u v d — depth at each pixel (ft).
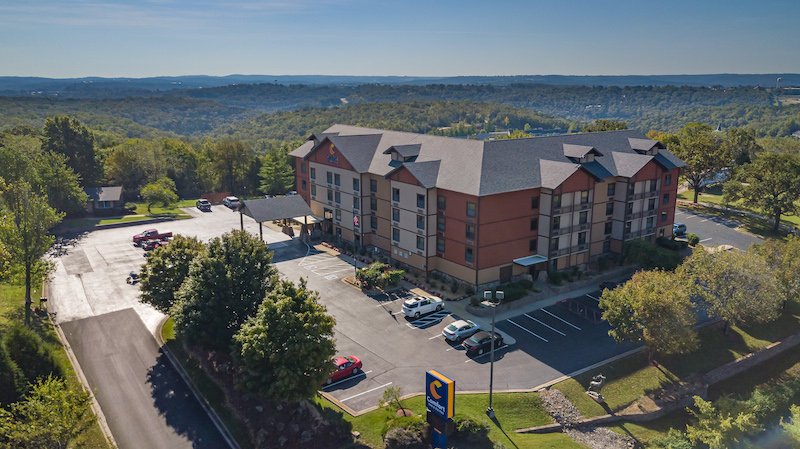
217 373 137.39
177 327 138.00
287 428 116.98
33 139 366.22
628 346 161.48
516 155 207.62
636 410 138.21
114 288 201.05
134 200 379.35
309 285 204.23
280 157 388.37
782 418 130.31
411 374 143.13
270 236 273.13
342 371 139.64
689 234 254.06
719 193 357.61
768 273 167.73
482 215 188.34
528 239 203.62
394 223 221.05
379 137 258.57
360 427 119.14
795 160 288.51
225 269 139.44
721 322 183.21
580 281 202.49
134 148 394.52
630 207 223.30
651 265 209.77
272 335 114.83
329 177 259.60
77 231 284.00
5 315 168.04
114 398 132.16
